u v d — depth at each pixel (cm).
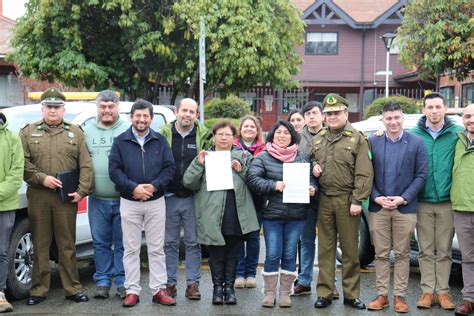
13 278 614
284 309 602
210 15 1338
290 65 1502
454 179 584
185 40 1405
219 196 600
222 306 611
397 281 596
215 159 599
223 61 1355
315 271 760
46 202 605
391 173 588
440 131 600
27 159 599
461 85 2244
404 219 588
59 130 607
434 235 607
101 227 629
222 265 618
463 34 1341
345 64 2906
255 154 679
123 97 1473
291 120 725
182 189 628
